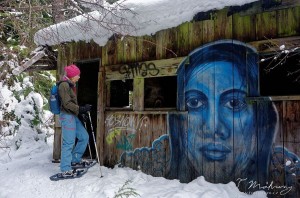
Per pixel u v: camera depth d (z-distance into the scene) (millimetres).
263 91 5574
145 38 4855
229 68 4020
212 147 4102
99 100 5410
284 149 3553
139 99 4914
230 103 3990
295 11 3541
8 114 9344
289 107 3551
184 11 4027
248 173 3801
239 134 3900
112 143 5219
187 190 3740
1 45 6055
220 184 3930
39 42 5684
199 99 4258
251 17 3867
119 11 4422
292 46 3537
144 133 4820
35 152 7766
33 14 4039
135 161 4891
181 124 4414
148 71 4812
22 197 4277
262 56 3844
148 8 4336
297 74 5160
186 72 4402
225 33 4070
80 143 5051
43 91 10617
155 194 3729
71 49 5965
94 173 4859
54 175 4789
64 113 4781
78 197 3951
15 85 9992
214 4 3703
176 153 4438
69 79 4941
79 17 4906
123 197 3682
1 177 5230
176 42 4523
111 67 5281
